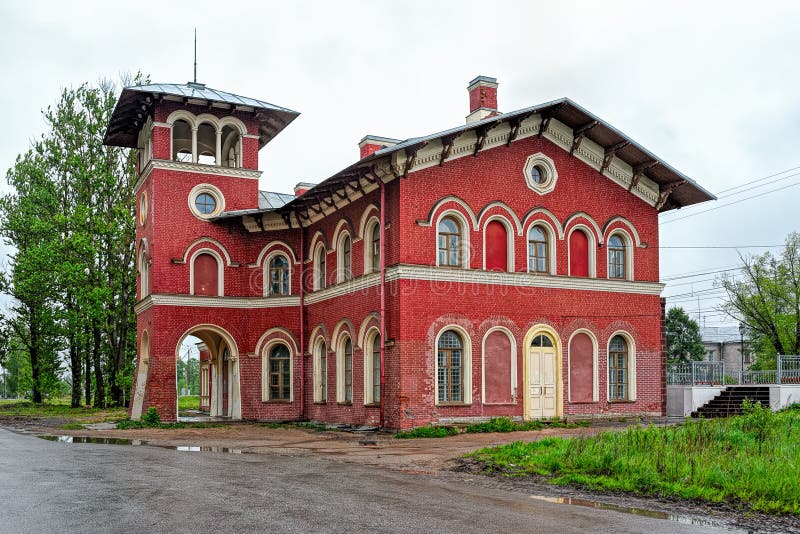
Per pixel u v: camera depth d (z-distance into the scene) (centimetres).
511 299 2450
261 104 3153
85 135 4341
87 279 4081
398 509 1009
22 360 5856
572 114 2558
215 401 3384
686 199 2836
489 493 1154
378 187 2442
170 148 3003
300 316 2992
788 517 987
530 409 2438
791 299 4700
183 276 2981
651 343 2736
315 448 1853
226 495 1106
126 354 4241
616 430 1988
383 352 2311
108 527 886
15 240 4400
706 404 2900
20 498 1075
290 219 3048
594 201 2675
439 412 2275
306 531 870
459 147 2400
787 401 2786
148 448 1850
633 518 970
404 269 2258
